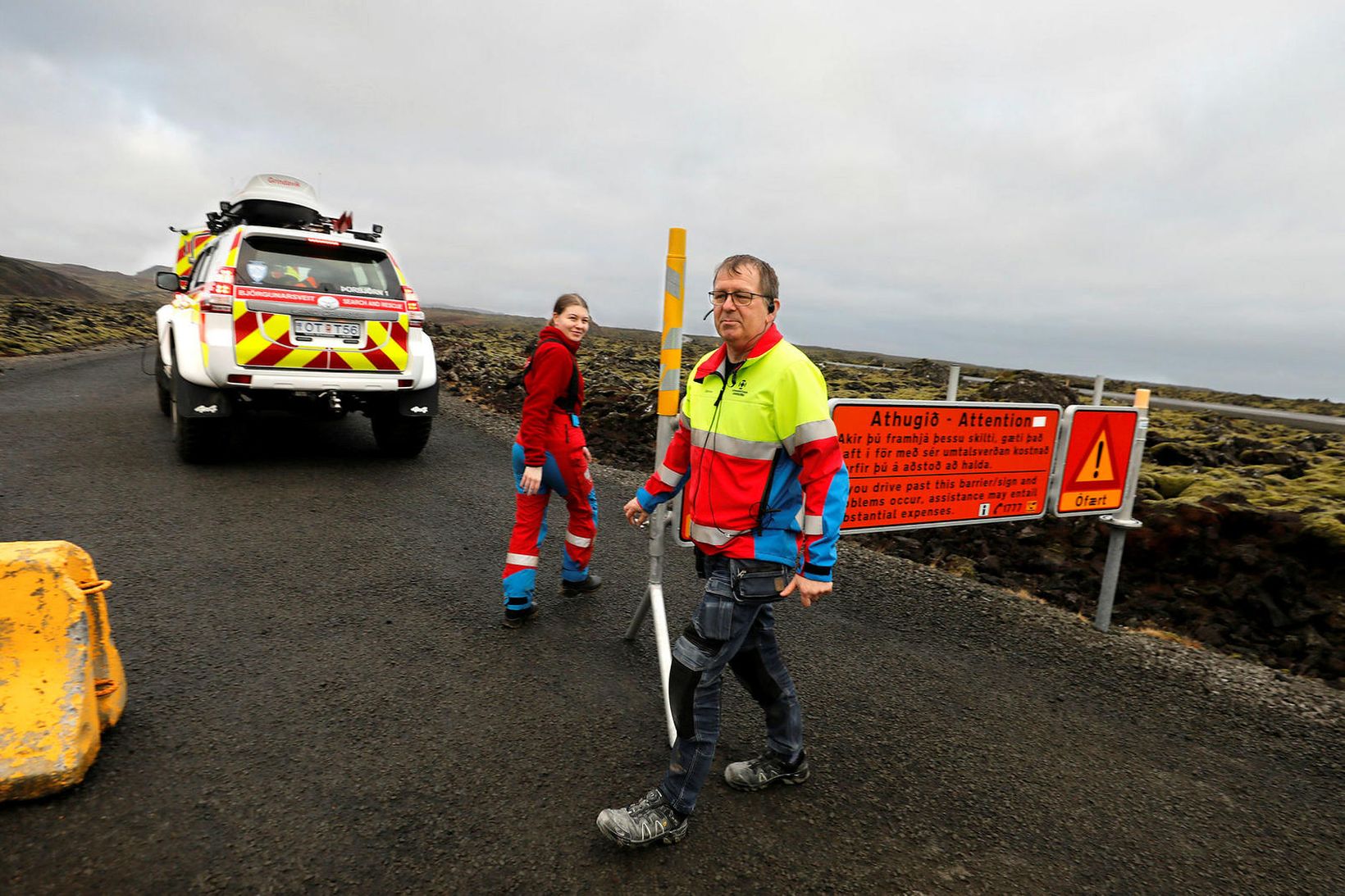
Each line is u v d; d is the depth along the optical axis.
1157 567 6.07
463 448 8.43
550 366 3.38
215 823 2.13
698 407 2.20
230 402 6.08
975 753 2.87
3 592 2.26
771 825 2.32
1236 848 2.39
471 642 3.51
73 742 2.21
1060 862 2.25
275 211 8.78
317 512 5.44
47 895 1.82
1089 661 3.85
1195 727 3.20
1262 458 10.55
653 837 2.11
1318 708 3.45
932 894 2.07
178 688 2.87
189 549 4.45
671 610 4.13
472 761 2.55
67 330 22.66
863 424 3.68
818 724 3.01
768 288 2.00
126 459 6.66
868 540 6.62
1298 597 5.38
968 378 4.06
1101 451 4.34
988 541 6.84
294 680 3.01
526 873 2.03
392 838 2.13
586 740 2.73
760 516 2.05
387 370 6.52
